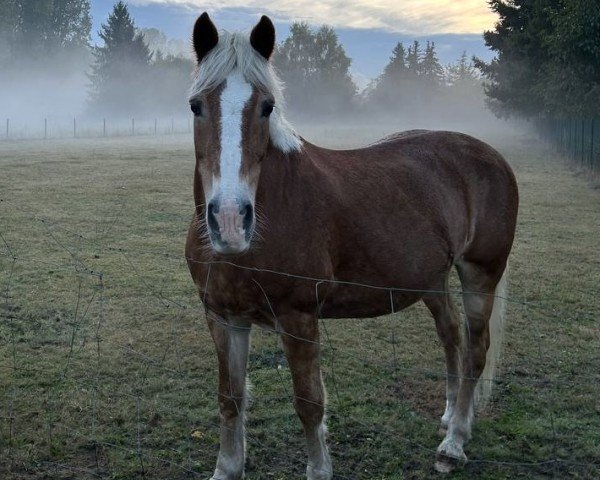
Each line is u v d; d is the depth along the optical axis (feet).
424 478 10.76
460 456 11.05
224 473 10.31
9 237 26.76
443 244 11.16
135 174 49.83
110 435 11.78
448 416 12.40
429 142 12.32
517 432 12.13
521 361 15.38
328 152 10.85
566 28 53.06
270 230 8.93
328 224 9.55
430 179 11.47
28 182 43.75
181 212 34.04
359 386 14.05
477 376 11.91
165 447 11.54
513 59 99.91
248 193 8.11
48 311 18.04
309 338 9.43
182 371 14.67
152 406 12.95
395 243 10.38
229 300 9.36
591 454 11.34
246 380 10.57
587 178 50.26
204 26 9.14
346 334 17.10
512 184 12.72
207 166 8.39
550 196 41.78
